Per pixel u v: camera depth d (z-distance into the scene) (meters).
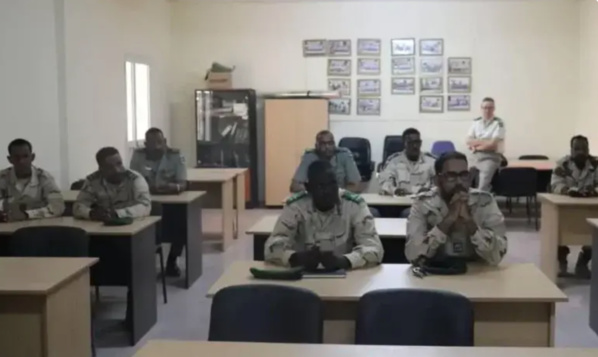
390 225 4.66
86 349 3.59
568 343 4.46
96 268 4.43
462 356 2.13
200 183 7.30
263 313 2.58
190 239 5.86
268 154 10.00
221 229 8.15
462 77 9.98
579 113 9.74
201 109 9.98
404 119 10.13
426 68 10.02
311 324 2.53
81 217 4.83
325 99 9.90
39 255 4.04
